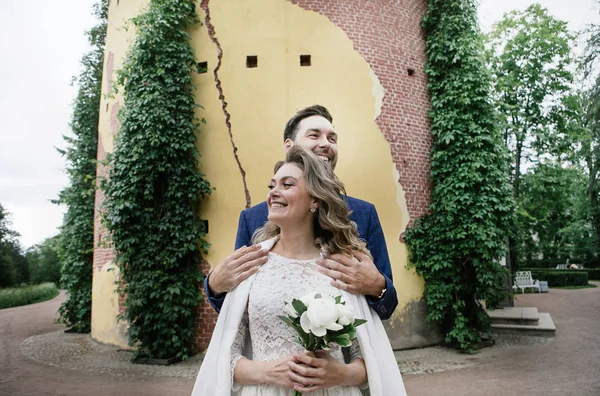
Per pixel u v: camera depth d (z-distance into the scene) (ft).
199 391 5.99
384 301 6.23
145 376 21.39
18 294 85.97
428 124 29.25
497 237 26.76
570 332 32.76
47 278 151.23
